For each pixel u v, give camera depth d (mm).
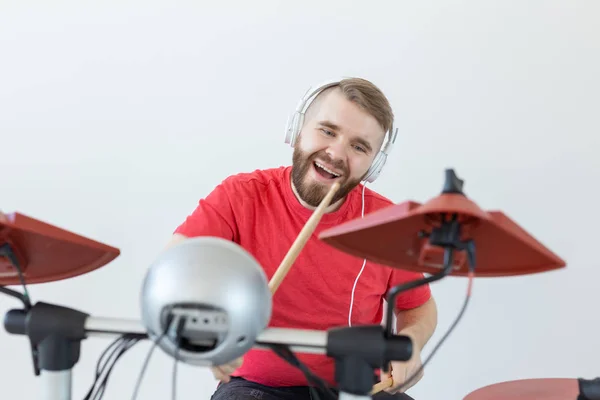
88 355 1565
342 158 1118
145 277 609
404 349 636
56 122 1578
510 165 1528
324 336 647
